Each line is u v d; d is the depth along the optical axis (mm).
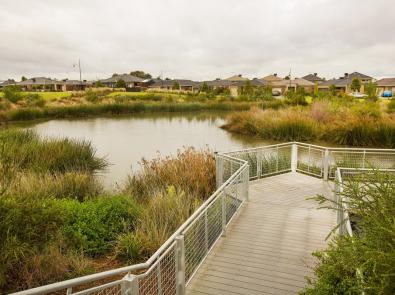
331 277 3016
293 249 5109
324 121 20984
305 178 9242
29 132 15188
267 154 10633
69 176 8516
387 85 61750
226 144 18797
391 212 2805
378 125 17328
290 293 4047
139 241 5379
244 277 4379
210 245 5270
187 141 19938
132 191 8516
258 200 7418
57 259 4594
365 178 3744
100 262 5184
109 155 15453
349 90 63562
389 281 2199
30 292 2281
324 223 6078
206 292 4066
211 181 8898
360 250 2609
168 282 4020
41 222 4848
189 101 46312
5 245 4250
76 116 35344
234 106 40969
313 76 87562
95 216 6008
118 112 38188
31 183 7520
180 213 6195
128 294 2811
